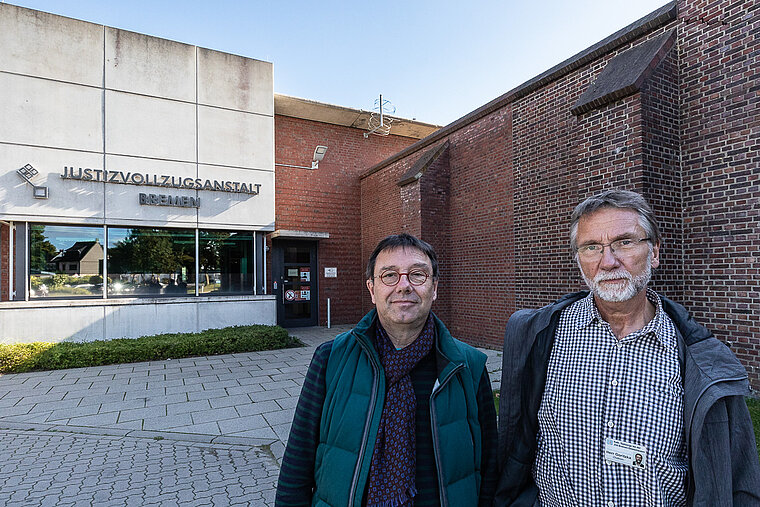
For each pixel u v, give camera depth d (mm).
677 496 1264
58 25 8883
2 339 7969
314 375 1602
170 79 9883
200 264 10102
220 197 10266
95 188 9000
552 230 7094
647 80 5039
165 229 9781
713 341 1325
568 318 1566
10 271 8453
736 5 4770
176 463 3814
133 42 9562
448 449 1427
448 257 9625
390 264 1535
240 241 10602
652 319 1433
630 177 5059
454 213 9531
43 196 8492
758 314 4566
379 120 12922
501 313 8234
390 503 1335
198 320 9688
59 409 5230
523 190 7688
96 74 9156
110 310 8859
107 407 5297
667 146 5148
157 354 7957
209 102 10289
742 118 4723
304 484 1558
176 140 9859
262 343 8961
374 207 12805
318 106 11930
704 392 1219
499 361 7328
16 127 8422
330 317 12945
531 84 7438
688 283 5160
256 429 4613
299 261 12656
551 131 7145
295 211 12594
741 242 4715
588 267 1464
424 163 9578
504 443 1619
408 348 1533
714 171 4949
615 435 1335
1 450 4082
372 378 1501
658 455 1265
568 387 1450
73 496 3227
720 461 1191
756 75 4609
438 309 9344
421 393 1499
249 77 10797
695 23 5156
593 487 1350
